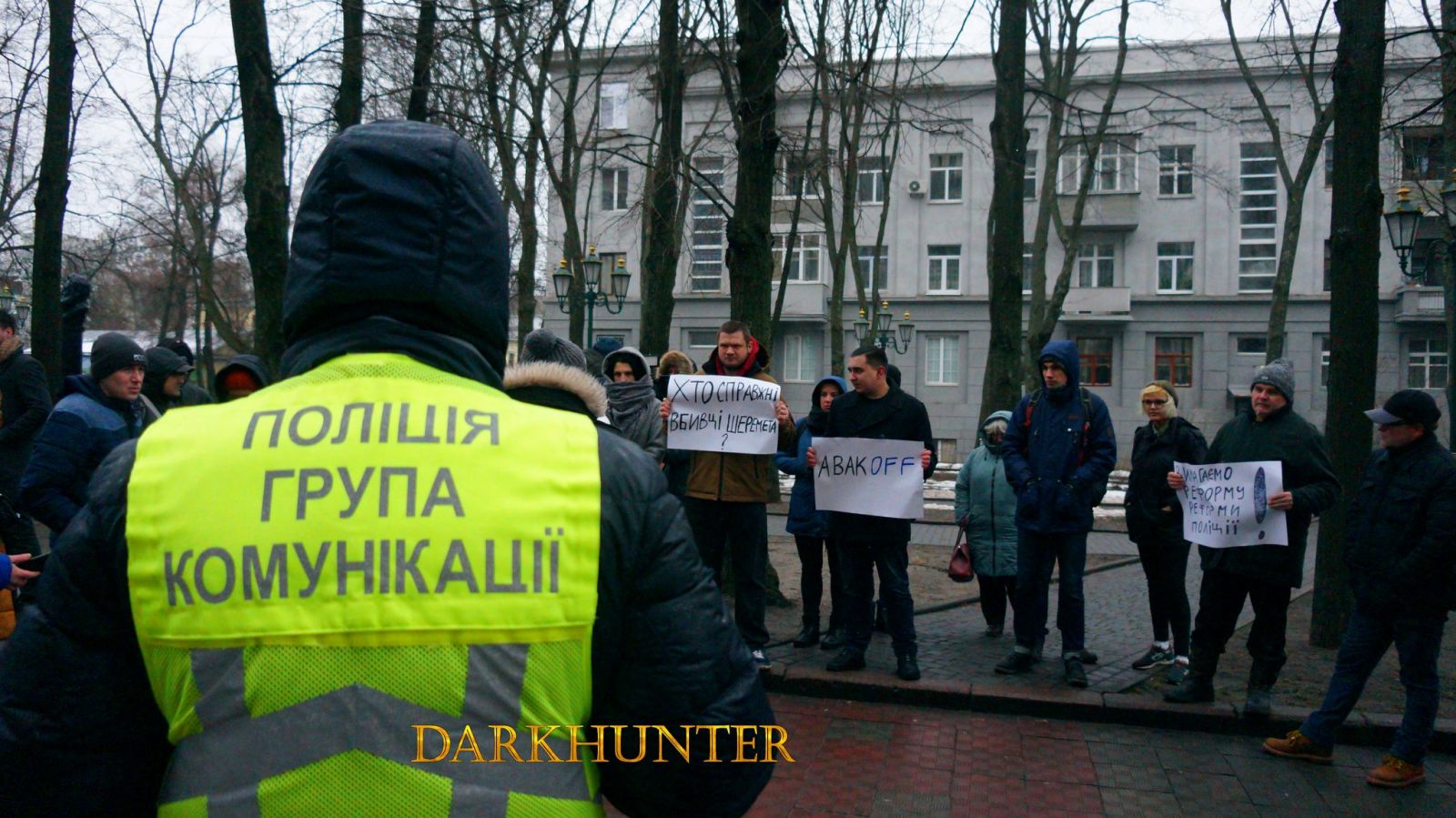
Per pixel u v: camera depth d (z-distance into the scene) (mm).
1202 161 38219
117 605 1364
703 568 1516
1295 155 37281
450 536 1301
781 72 10695
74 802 1351
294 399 1395
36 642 1349
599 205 38344
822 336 41562
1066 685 6555
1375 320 7801
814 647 7590
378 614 1271
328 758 1246
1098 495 6664
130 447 1426
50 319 11562
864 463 6645
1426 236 30766
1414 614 5070
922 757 5484
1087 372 40250
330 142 1513
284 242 8578
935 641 7957
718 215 32250
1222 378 38875
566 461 1397
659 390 7809
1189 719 6016
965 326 40438
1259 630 5984
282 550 1288
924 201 40781
